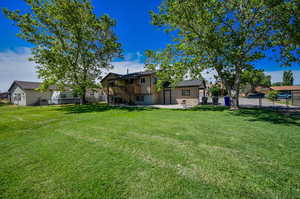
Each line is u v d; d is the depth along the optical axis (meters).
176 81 12.23
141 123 6.70
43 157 3.23
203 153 3.25
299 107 11.28
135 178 2.34
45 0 13.05
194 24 10.32
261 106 12.62
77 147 3.80
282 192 1.93
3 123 7.32
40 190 2.12
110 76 22.88
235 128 5.35
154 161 2.92
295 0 7.28
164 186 2.12
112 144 3.98
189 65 10.94
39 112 11.70
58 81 14.43
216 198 1.85
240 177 2.30
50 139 4.59
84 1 14.18
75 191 2.07
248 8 9.21
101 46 17.33
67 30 14.66
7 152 3.57
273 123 5.97
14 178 2.44
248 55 10.45
